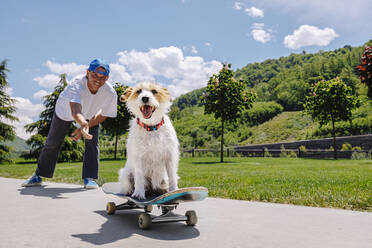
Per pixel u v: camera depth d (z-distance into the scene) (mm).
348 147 24562
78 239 2256
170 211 3090
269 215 3156
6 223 2748
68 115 4871
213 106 17578
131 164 3188
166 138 3033
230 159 21156
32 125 24375
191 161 18484
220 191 4754
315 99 22391
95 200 4109
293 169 10117
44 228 2584
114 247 2055
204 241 2219
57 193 4727
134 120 3188
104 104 5078
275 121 58375
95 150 5324
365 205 3555
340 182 5730
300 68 102812
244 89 17812
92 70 4520
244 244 2139
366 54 10148
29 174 8000
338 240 2234
